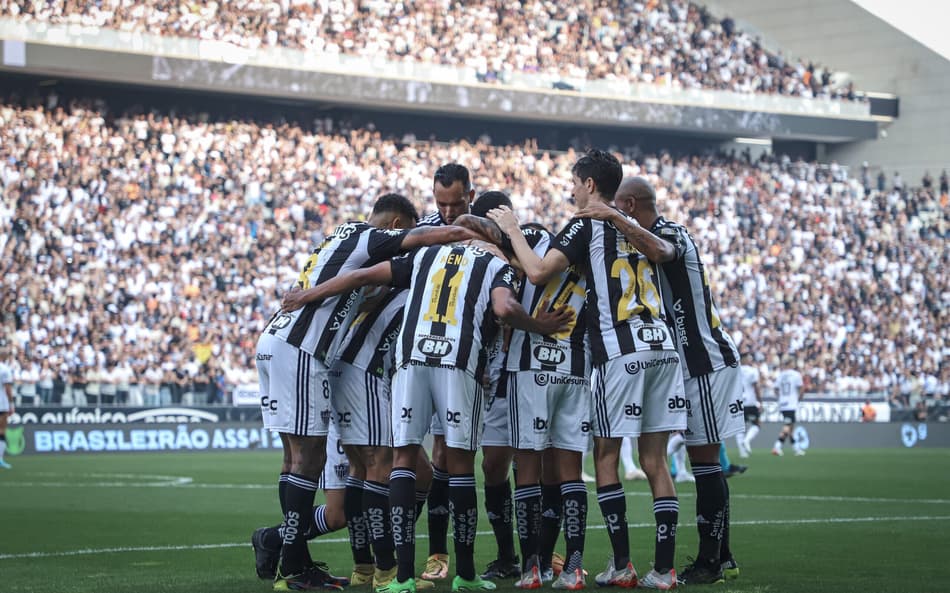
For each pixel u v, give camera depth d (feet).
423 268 22.56
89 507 43.70
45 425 83.25
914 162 140.67
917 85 140.77
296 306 22.79
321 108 120.88
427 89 117.39
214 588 23.25
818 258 127.95
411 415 21.80
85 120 104.78
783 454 88.99
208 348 94.99
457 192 24.08
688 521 37.52
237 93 110.93
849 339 122.01
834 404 105.60
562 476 23.13
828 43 147.02
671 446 55.72
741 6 145.28
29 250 95.40
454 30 122.52
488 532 34.45
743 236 127.34
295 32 114.21
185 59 106.73
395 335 23.61
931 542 31.58
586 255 22.99
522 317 21.89
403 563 21.59
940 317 128.88
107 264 97.14
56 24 101.81
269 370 22.81
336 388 23.48
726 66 136.67
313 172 112.27
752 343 115.75
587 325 23.17
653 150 139.54
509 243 23.77
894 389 117.29
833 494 49.96
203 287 99.50
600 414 22.91
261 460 76.59
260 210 106.63
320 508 24.81
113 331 93.40
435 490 25.18
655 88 129.18
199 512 41.70
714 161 135.23
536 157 129.08
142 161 104.22
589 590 22.26
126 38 104.42
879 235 133.18
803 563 27.07
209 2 110.73
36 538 33.47
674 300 24.12
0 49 99.45
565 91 124.36
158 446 86.53
